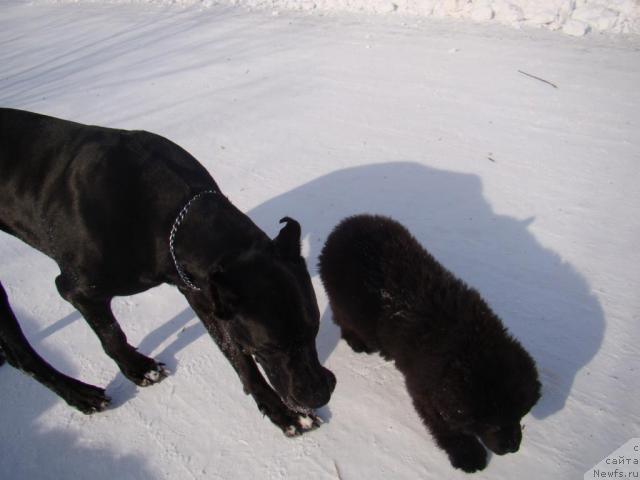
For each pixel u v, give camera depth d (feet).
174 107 7.92
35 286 4.98
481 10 9.23
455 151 6.06
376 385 3.77
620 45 7.81
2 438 3.75
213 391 3.90
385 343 3.55
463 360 3.02
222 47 9.98
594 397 3.48
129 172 3.51
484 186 5.49
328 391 3.05
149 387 3.99
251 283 3.01
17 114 3.88
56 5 15.53
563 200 5.15
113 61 10.13
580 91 6.82
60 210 3.50
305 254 4.97
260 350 3.05
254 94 7.97
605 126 6.11
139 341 4.35
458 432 3.25
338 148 6.40
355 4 10.77
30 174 3.65
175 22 11.98
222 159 6.53
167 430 3.68
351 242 3.82
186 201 3.50
